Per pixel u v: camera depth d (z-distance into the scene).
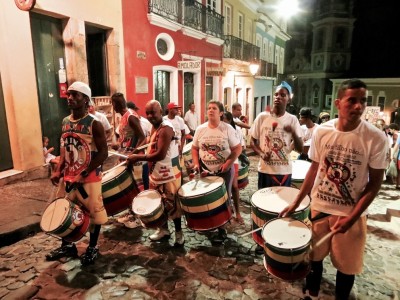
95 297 2.83
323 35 41.81
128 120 4.43
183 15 10.79
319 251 2.45
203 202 3.32
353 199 2.28
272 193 3.30
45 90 6.40
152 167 3.70
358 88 2.14
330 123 2.39
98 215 3.27
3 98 5.49
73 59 6.72
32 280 3.06
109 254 3.56
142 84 8.96
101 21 7.34
